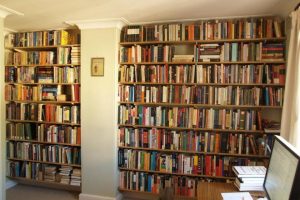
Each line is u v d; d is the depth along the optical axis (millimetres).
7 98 3771
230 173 3043
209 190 1853
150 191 3289
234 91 3016
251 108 3070
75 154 3551
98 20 3162
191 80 3111
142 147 3299
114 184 3316
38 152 3705
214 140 3096
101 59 3279
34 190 3791
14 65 3740
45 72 3633
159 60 3197
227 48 3010
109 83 3273
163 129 3283
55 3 2578
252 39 2936
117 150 3373
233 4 2557
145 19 3156
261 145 2939
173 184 3207
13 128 3785
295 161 1128
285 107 2387
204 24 3057
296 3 2488
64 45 3525
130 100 3322
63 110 3570
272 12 2834
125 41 3289
